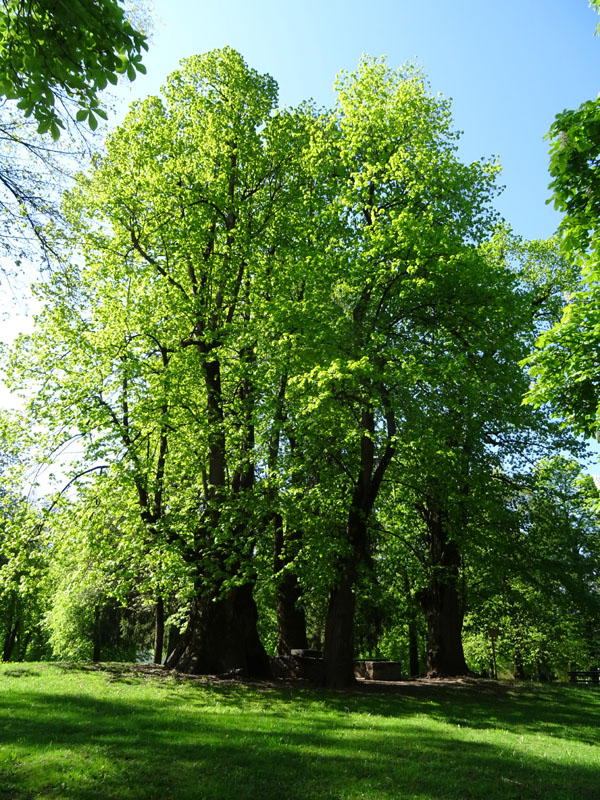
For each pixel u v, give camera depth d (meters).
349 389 15.31
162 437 17.16
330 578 15.81
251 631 17.20
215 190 17.78
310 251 16.53
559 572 20.27
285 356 15.55
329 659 16.42
